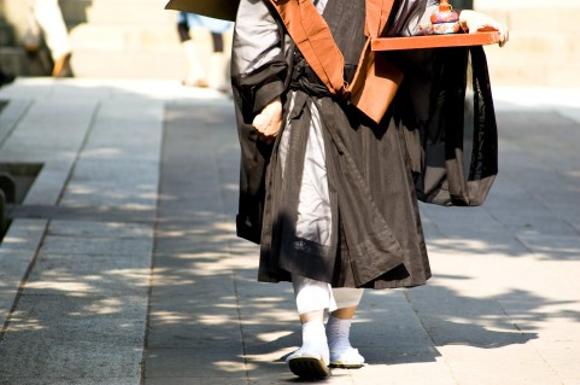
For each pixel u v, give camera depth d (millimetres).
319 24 9953
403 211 10164
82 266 14305
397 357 11141
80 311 12430
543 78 34688
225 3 10703
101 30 35094
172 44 35094
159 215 17500
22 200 18828
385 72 10102
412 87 10430
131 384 10188
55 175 19953
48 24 33469
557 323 12344
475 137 10633
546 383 10398
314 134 10078
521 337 11820
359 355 10805
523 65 34750
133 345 11328
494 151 10617
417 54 10320
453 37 9789
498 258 15219
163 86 32281
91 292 13180
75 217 17062
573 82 34562
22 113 26516
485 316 12602
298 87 10125
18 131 24188
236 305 12914
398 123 10430
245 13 10031
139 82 33281
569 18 35969
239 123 10250
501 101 30703
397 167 10219
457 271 14508
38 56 34281
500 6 36750
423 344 11578
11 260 14297
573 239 16344
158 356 11102
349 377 10500
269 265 10125
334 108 10086
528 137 24953
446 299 13242
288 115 10125
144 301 12922
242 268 14531
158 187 19484
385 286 10125
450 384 10344
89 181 19625
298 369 10203
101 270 14148
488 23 9961
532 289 13719
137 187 19312
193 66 31984
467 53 10430
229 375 10547
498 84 34812
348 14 10086
